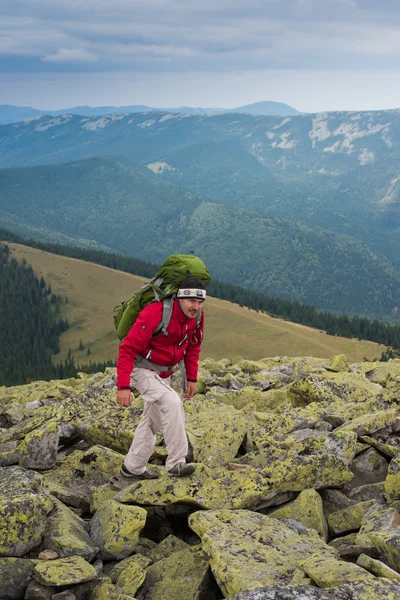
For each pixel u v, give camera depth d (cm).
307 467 533
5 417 1070
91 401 798
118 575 446
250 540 441
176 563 445
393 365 1205
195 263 523
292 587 354
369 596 342
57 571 407
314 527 498
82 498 571
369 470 604
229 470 573
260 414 792
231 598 383
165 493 532
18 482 502
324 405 787
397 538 405
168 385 557
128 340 525
